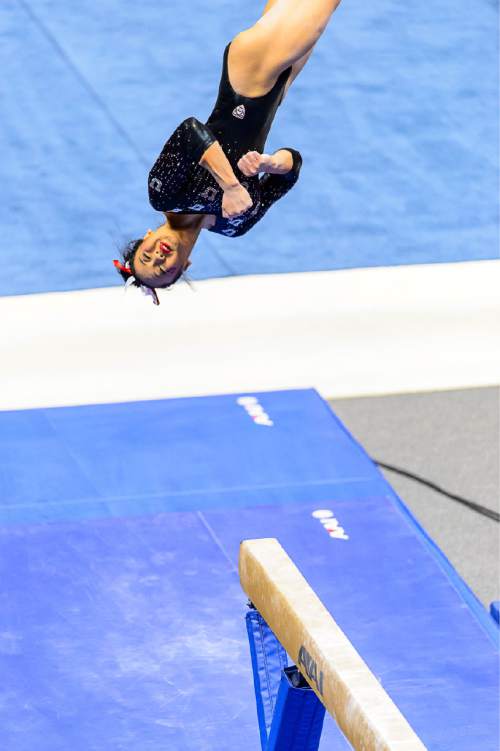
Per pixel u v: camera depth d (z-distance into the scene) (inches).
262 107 474.9
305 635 510.6
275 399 978.1
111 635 730.2
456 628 743.1
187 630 736.3
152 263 510.6
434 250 1154.0
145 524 826.8
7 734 654.5
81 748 647.8
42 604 752.3
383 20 1503.4
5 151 1225.4
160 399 968.3
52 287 1071.6
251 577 571.5
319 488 872.3
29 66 1347.2
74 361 1002.1
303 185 1226.6
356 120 1321.4
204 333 1042.7
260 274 1110.4
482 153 1289.4
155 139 1251.8
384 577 786.2
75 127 1263.5
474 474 915.4
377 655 717.9
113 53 1382.9
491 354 1048.2
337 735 665.6
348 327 1059.9
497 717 676.1
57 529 817.5
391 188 1230.3
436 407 990.4
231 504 851.4
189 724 666.8
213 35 1428.4
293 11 462.3
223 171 463.5
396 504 860.0
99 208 1159.0
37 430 922.7
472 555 834.8
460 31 1493.6
